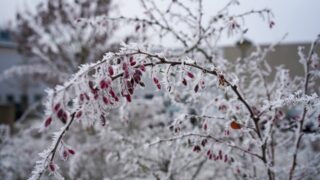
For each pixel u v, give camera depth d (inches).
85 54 358.3
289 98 93.5
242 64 169.6
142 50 80.0
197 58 136.3
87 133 231.1
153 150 160.1
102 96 71.2
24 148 233.8
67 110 65.8
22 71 468.1
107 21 141.4
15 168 227.6
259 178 122.3
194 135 102.7
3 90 1162.0
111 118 196.7
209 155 100.7
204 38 139.5
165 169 154.8
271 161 111.9
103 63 72.9
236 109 110.2
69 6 398.3
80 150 205.2
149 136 174.6
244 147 120.8
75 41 382.9
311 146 159.9
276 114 110.8
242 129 104.3
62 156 75.5
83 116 71.5
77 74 69.0
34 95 993.5
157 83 81.7
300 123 114.1
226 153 101.0
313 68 123.0
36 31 450.0
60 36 412.2
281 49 229.6
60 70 423.2
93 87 69.8
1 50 1224.2
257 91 153.2
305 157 149.2
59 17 400.5
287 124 135.6
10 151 231.5
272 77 197.8
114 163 203.2
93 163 211.2
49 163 73.9
